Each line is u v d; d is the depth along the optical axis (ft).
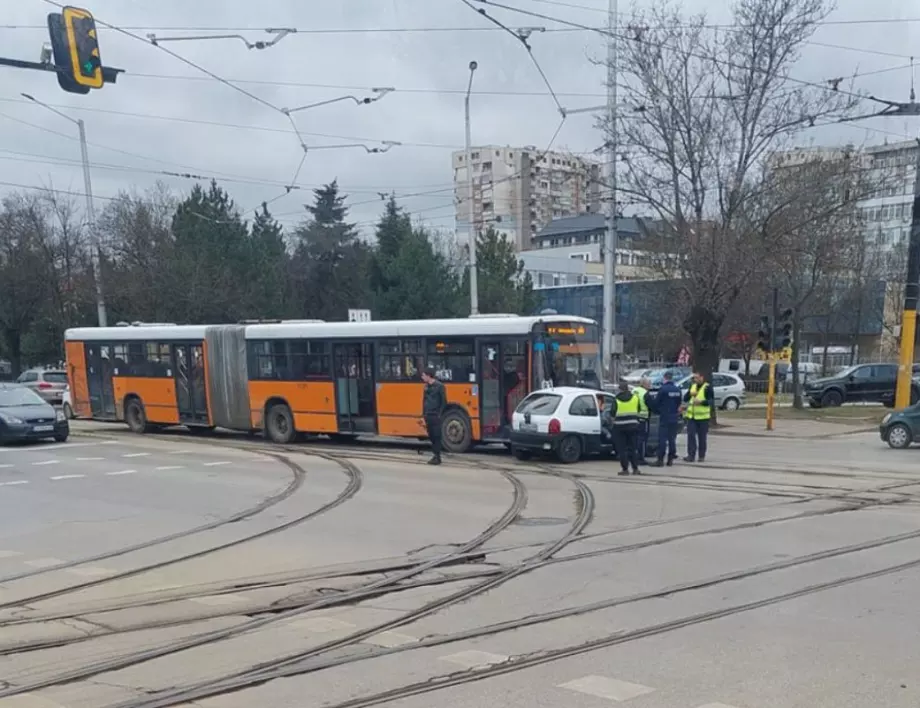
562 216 323.78
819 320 194.59
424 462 59.26
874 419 98.89
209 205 160.56
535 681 18.12
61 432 77.20
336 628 22.62
